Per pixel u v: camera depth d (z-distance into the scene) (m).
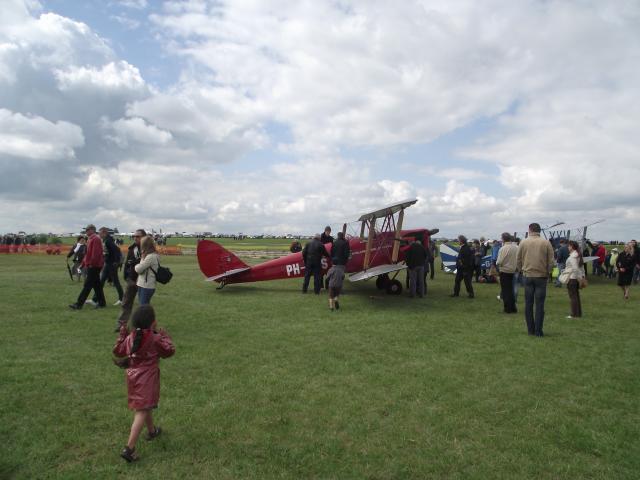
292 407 3.81
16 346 5.73
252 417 3.59
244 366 5.00
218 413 3.66
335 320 7.68
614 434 3.31
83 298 8.45
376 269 10.99
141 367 3.00
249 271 12.07
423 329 6.97
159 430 3.28
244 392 4.16
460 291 11.95
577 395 4.12
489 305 9.43
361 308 8.95
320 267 11.02
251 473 2.75
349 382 4.46
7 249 34.62
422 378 4.59
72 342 5.95
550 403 3.92
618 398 4.05
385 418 3.59
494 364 5.10
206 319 7.72
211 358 5.30
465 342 6.14
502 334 6.63
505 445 3.13
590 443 3.15
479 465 2.86
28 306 8.70
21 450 3.00
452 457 2.96
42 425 3.41
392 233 12.13
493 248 13.77
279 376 4.65
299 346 5.90
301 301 9.80
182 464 2.86
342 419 3.56
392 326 7.20
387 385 4.38
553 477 2.72
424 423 3.50
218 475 2.73
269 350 5.68
